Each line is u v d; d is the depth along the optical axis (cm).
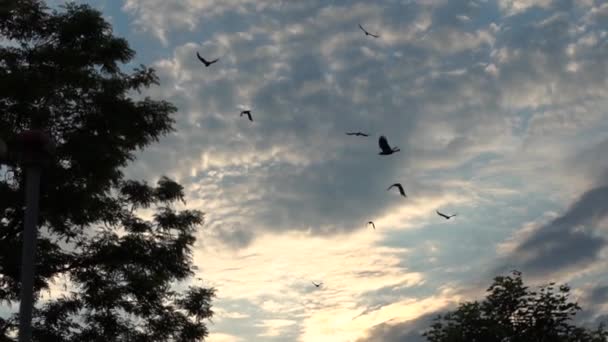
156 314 2617
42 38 2538
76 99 2484
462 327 4409
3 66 2447
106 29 2548
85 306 2519
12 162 2197
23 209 2378
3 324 2361
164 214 2667
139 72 2602
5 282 2423
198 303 2652
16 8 2461
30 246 945
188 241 2625
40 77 2361
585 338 4422
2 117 2347
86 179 2456
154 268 2586
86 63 2506
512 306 4441
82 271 2556
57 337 2453
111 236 2580
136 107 2514
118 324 2544
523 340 4384
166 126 2570
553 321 4409
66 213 2417
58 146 2384
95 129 2484
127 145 2580
